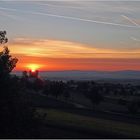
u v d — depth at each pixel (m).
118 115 96.81
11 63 42.22
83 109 107.25
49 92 153.75
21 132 38.53
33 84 163.75
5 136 37.31
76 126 59.16
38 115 42.25
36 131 40.47
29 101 42.03
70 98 153.88
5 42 42.75
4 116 38.03
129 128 65.00
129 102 134.25
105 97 164.38
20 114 39.50
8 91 39.84
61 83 163.38
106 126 65.00
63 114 83.12
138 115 102.00
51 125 56.47
